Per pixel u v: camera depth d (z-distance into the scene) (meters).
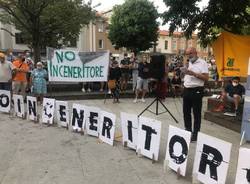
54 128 7.14
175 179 4.42
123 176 4.52
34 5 12.98
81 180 4.39
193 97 5.97
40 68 10.04
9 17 16.33
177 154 4.50
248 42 7.61
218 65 8.09
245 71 7.65
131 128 5.53
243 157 3.63
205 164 4.09
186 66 6.29
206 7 8.62
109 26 34.72
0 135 6.57
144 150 5.18
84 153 5.46
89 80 10.78
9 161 5.10
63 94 11.63
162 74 8.22
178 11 8.82
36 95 9.97
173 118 7.88
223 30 8.90
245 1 8.28
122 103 10.83
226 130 7.18
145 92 11.13
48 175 4.56
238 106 7.89
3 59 9.45
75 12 14.61
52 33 15.86
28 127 7.24
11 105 8.68
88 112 6.51
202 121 8.09
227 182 4.31
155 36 34.19
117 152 5.50
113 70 10.94
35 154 5.42
